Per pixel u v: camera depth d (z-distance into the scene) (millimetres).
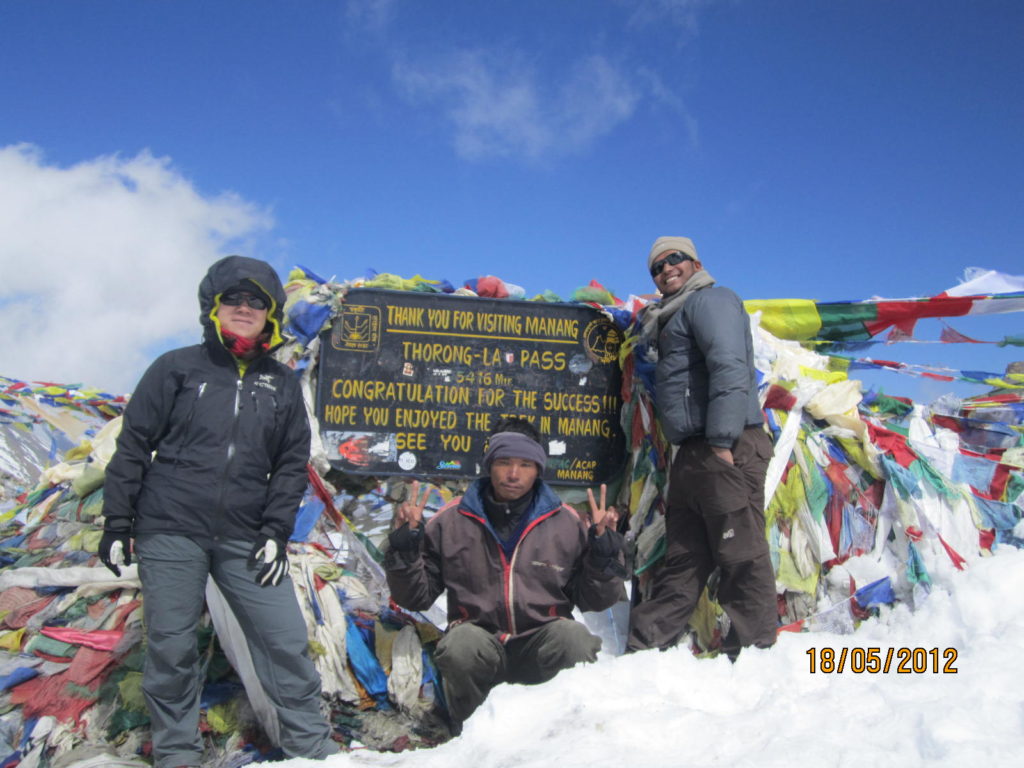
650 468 4895
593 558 3518
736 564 3779
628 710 2508
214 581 3123
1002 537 4691
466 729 2564
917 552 4469
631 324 5117
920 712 2252
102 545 2895
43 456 7230
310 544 4406
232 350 3090
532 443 3592
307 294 4781
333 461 4723
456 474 4891
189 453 3000
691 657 2992
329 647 3846
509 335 5031
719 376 3678
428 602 3639
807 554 4582
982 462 5102
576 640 3393
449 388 4930
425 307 4941
